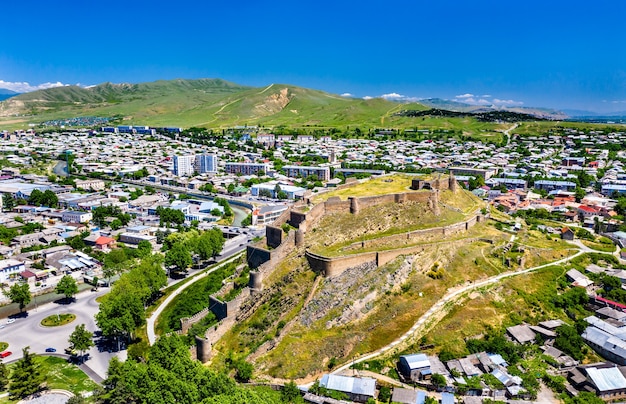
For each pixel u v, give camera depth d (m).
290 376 154.88
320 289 180.62
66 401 155.12
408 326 172.00
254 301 187.25
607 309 185.38
